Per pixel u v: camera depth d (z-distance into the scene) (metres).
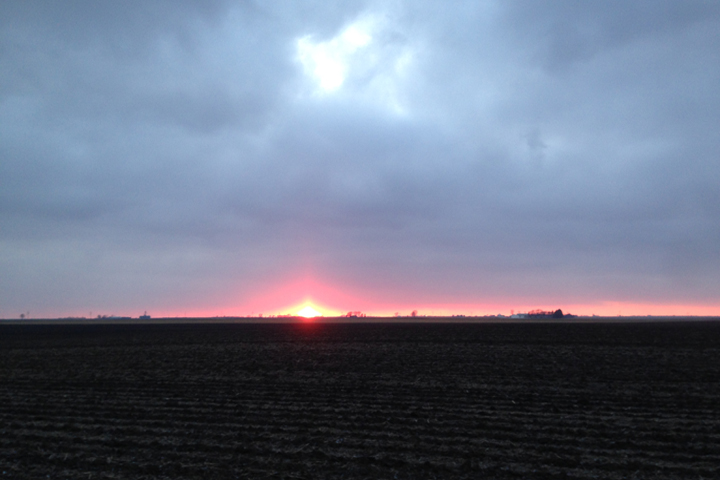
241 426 12.20
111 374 22.72
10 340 45.12
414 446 10.40
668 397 16.45
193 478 8.54
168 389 18.22
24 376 22.23
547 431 11.73
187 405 15.07
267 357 28.72
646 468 9.00
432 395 16.81
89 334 52.31
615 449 10.29
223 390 17.89
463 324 67.88
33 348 36.91
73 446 10.47
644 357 27.38
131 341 41.97
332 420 12.92
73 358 29.72
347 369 23.52
